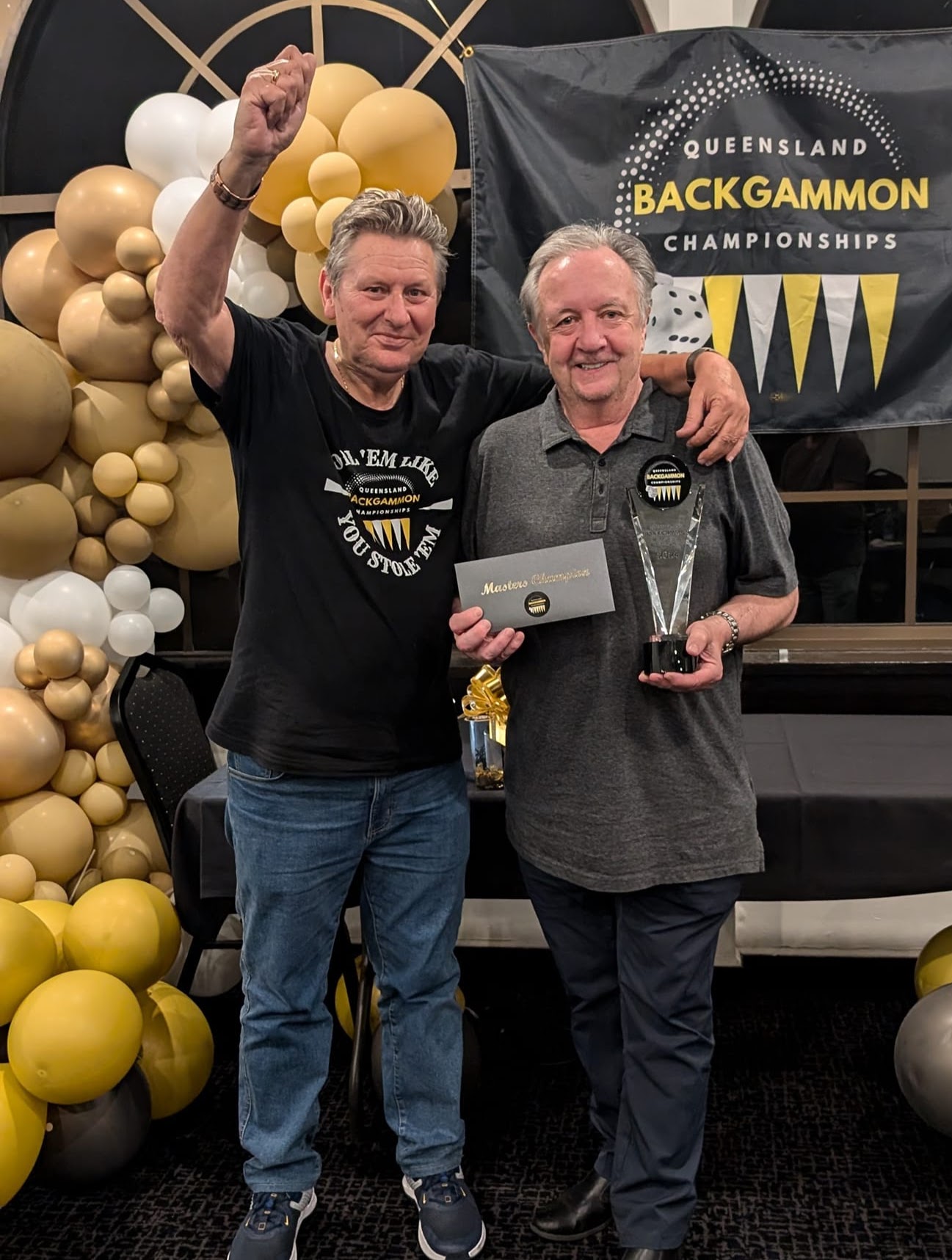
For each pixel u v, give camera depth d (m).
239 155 1.21
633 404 1.41
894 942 2.46
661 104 2.24
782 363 2.31
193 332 1.35
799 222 2.26
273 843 1.50
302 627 1.46
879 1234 1.64
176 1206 1.76
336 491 1.46
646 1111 1.47
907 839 1.70
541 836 1.47
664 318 2.30
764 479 1.44
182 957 2.43
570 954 1.55
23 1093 1.68
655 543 1.39
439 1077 1.63
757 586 1.46
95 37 2.54
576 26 2.44
